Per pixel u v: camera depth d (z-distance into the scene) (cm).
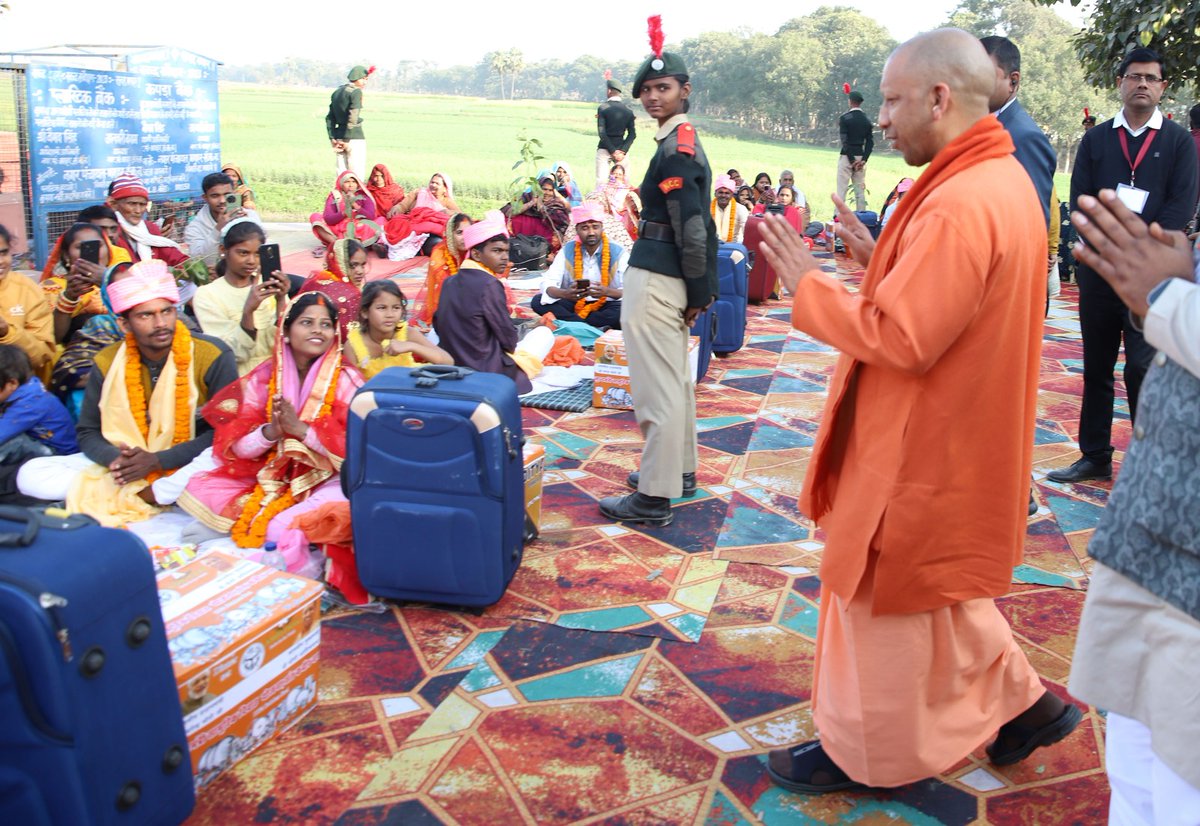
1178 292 156
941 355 209
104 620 199
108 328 476
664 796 248
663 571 375
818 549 398
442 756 262
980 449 214
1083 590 365
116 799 207
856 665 230
